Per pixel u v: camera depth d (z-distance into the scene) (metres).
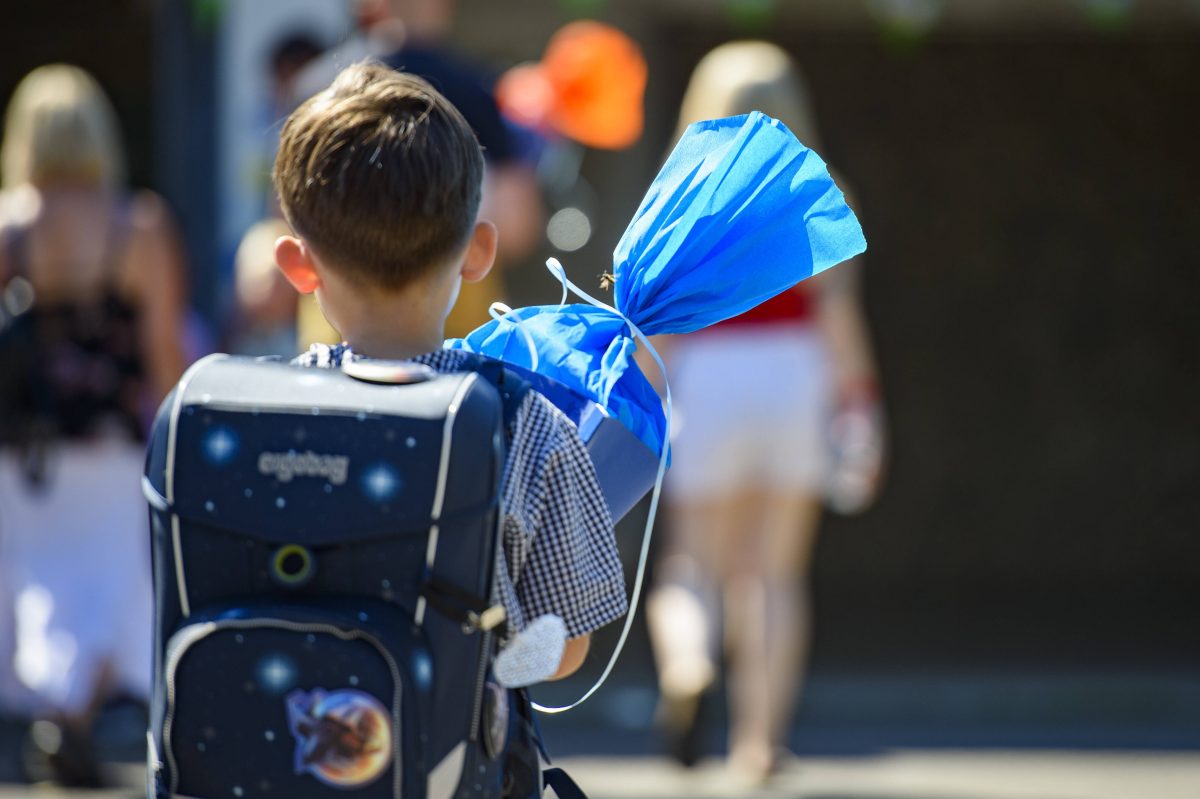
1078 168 24.14
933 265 24.22
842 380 13.29
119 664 11.84
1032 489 24.45
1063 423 24.39
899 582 24.39
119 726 15.55
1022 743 16.02
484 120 11.27
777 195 5.48
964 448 24.38
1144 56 23.89
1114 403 24.38
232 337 12.73
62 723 12.02
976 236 24.20
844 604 22.88
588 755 15.26
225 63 14.74
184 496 4.55
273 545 4.49
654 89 20.73
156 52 18.12
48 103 11.77
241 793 4.44
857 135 24.03
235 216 14.72
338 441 4.52
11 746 14.94
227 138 14.76
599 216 20.42
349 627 4.39
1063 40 23.88
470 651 4.55
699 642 13.12
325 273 5.08
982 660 18.88
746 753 13.48
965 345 24.36
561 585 4.93
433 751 4.50
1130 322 24.28
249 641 4.41
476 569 4.55
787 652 13.28
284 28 14.66
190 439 4.58
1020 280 24.27
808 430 12.98
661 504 20.25
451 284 5.15
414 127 5.02
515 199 11.50
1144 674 18.06
